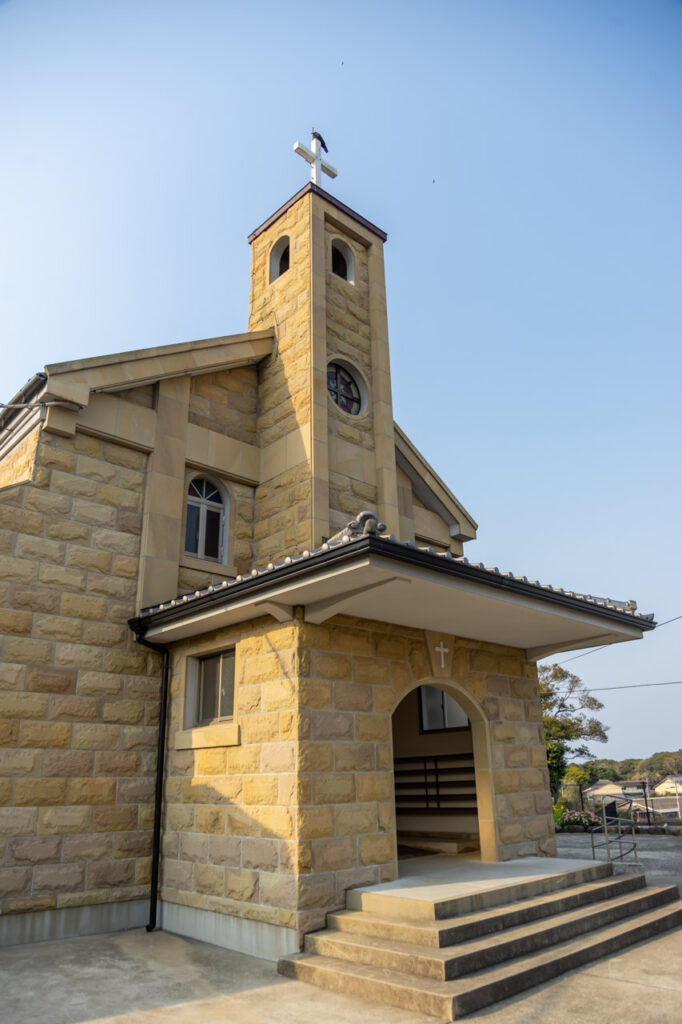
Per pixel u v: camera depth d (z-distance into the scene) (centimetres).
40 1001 577
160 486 1038
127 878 855
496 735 957
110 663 914
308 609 758
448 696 1168
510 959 602
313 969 615
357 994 572
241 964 680
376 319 1341
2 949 743
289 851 698
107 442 1007
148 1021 530
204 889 794
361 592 702
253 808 755
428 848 1071
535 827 968
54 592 893
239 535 1156
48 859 804
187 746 869
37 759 823
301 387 1179
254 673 801
